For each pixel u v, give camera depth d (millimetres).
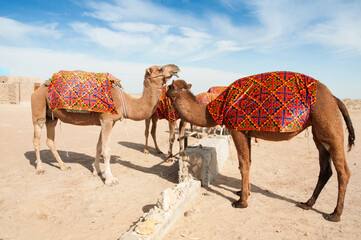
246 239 4262
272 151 10680
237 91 5227
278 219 4953
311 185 6742
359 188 6547
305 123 4734
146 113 6469
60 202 5539
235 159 9398
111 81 6473
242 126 4949
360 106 39281
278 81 4938
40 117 6996
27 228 4535
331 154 4777
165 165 8422
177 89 5871
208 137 8992
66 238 4246
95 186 6469
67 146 10992
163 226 4145
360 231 4559
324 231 4547
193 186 5793
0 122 17172
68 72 6570
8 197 5656
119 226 4617
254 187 6578
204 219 4875
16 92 34781
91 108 6188
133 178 7117
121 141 12570
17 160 8508
